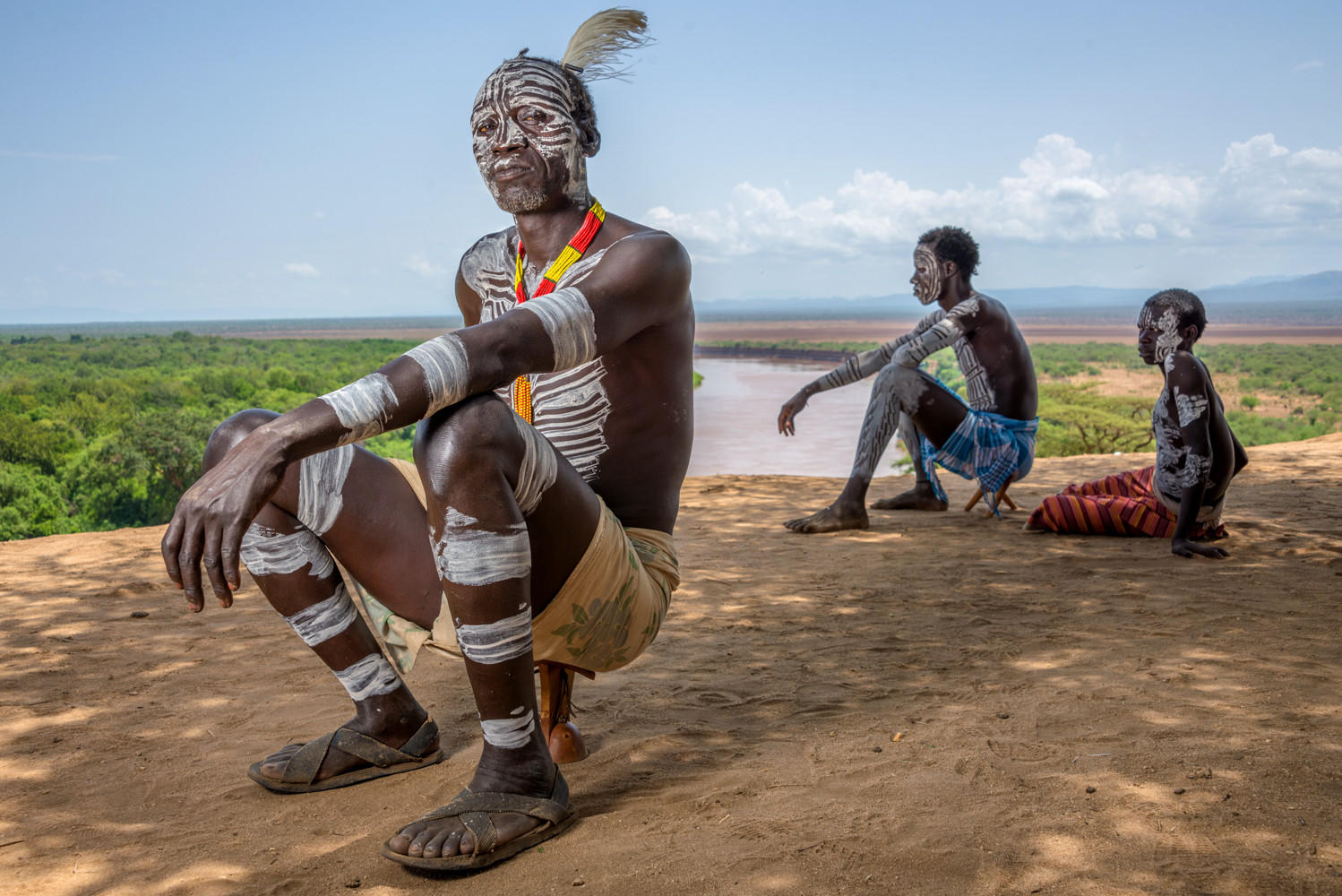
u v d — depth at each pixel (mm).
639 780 2465
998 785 2250
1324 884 1751
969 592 4484
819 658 3562
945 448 6422
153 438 59688
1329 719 2582
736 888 1833
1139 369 137125
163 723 3043
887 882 1831
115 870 2049
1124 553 5227
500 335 1984
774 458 60125
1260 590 4203
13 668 3715
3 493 54125
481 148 2473
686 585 4922
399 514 2318
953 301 6426
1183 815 2037
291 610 2393
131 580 5383
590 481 2469
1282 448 10344
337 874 1999
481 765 2125
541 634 2266
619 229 2475
